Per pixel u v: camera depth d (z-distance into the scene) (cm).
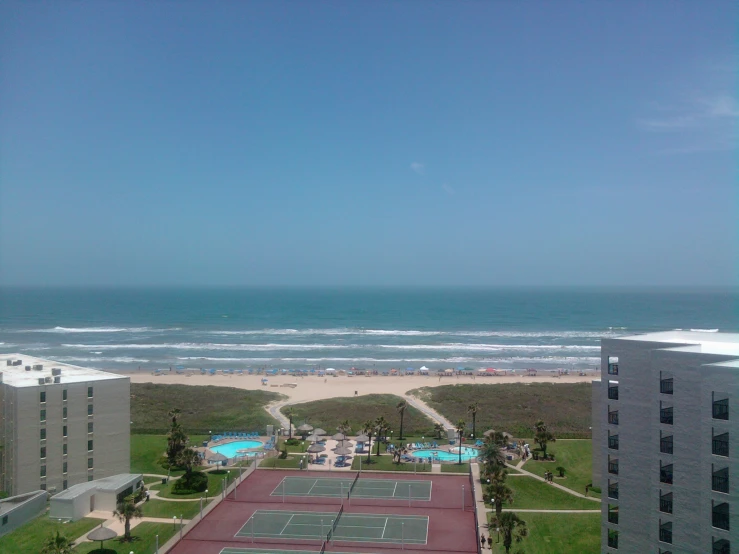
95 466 6831
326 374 15362
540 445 8656
